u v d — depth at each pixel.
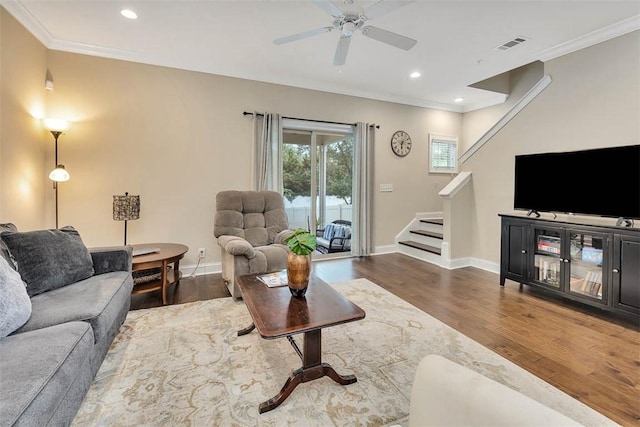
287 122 4.39
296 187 4.68
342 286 3.49
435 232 5.19
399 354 2.08
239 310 2.79
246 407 1.58
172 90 3.76
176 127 3.79
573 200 2.95
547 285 3.07
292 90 4.41
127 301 2.35
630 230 2.46
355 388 1.73
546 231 3.11
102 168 3.48
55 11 2.70
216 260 4.06
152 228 3.73
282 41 2.50
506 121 3.87
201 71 3.88
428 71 4.10
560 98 3.37
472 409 0.72
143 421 1.48
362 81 4.47
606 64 3.02
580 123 3.21
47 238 2.03
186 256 3.90
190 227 3.91
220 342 2.23
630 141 2.88
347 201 5.11
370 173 5.03
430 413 0.79
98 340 1.63
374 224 5.15
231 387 1.74
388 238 5.30
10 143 2.66
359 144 4.85
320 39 3.21
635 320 2.58
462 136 5.88
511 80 5.06
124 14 2.75
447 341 2.25
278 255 3.10
